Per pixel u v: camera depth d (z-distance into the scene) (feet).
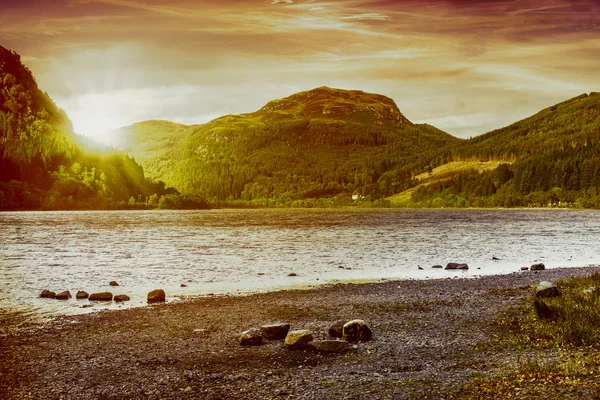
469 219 508.12
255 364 54.54
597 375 43.70
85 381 49.57
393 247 219.00
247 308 86.58
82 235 303.48
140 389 47.06
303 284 119.75
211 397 44.68
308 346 60.13
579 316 64.64
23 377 50.93
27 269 149.59
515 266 152.66
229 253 197.47
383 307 84.89
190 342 64.39
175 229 366.63
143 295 104.68
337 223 448.24
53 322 77.05
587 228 348.59
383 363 53.47
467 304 85.20
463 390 43.50
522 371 46.55
